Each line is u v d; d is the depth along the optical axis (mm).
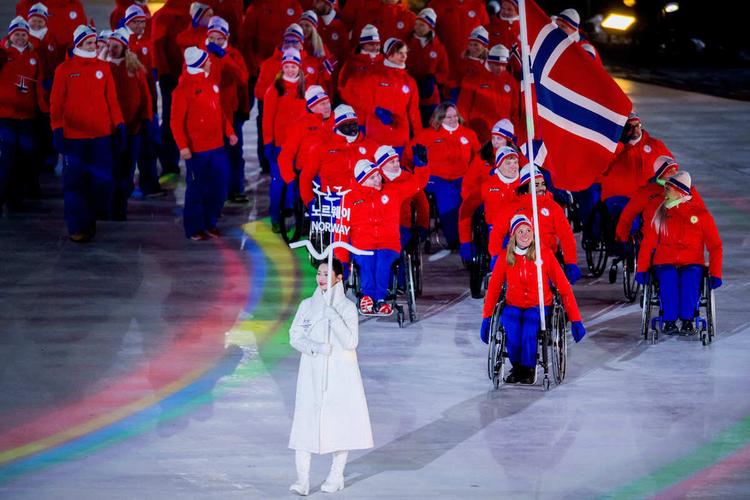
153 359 39688
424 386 37594
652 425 34469
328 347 29594
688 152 74250
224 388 37250
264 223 57625
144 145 61062
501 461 32031
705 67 107000
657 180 44062
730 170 69812
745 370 39031
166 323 43312
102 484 30562
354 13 69812
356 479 30969
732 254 53094
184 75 53031
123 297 46219
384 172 43125
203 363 39344
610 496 29938
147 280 48406
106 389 37094
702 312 44938
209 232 55094
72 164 52906
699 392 37031
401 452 32688
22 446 32906
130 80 56219
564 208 51812
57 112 52375
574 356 40500
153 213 59250
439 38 69625
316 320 29906
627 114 38094
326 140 50188
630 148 47969
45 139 65688
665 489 30328
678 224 41156
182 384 37531
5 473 31172
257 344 41250
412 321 43938
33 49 57969
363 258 42625
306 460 29938
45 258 51344
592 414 35281
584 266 52375
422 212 45531
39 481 30703
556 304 37438
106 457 32219
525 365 37438
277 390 37125
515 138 47688
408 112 58938
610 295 47906
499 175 45281
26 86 57250
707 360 40031
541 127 38656
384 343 41688
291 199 53031
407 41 65562
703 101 91250
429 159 51656
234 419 34875
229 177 55094
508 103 59188
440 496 29906
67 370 38656
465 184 46906
